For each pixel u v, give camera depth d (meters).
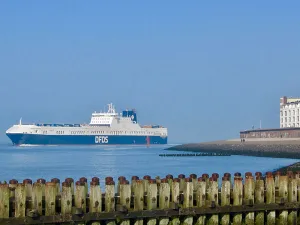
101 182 102.38
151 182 40.66
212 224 42.72
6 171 155.75
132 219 40.09
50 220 37.25
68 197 37.88
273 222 44.94
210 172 139.62
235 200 43.50
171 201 41.41
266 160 199.50
